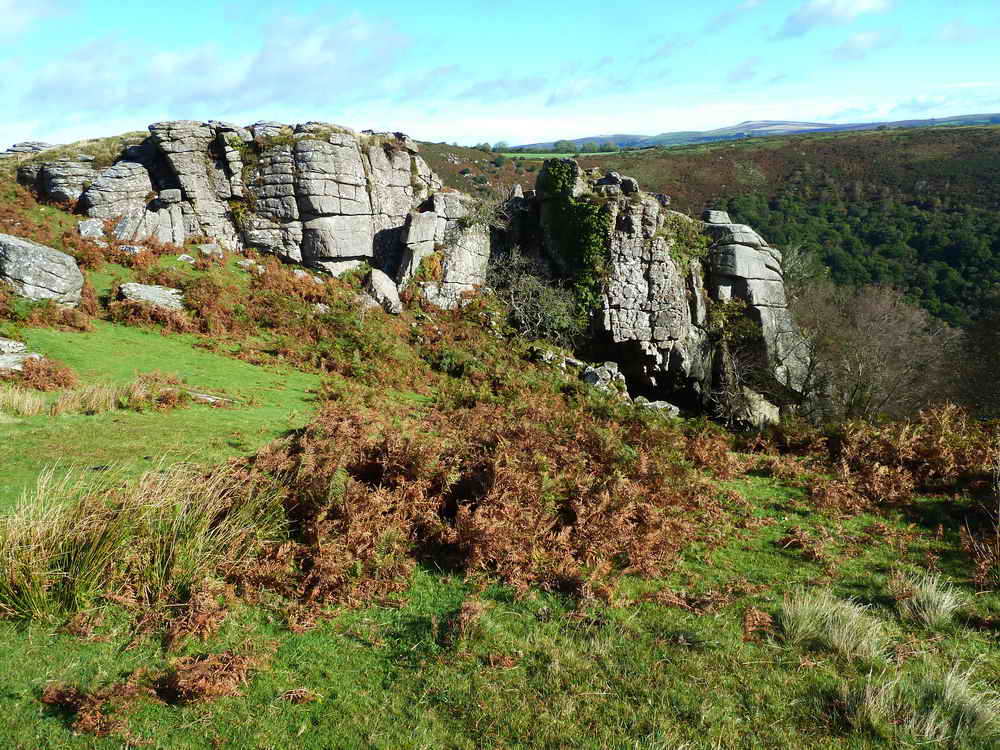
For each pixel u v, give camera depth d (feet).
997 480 28.84
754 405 108.37
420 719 15.10
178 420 42.06
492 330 102.58
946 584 21.84
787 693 15.87
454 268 107.14
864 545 25.68
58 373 47.50
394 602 20.80
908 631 18.79
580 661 17.39
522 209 120.26
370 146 107.34
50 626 17.78
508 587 21.80
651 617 19.88
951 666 16.83
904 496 30.50
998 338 111.04
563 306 106.32
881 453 35.70
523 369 91.71
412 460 28.30
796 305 142.41
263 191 98.12
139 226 89.45
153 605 19.16
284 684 16.39
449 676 16.79
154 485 23.84
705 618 19.74
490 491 26.48
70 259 65.98
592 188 112.27
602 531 25.22
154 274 80.33
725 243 115.03
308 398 58.13
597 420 52.47
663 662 17.30
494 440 33.12
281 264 98.53
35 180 93.81
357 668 17.29
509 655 17.72
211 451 34.32
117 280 76.13
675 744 14.06
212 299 77.51
